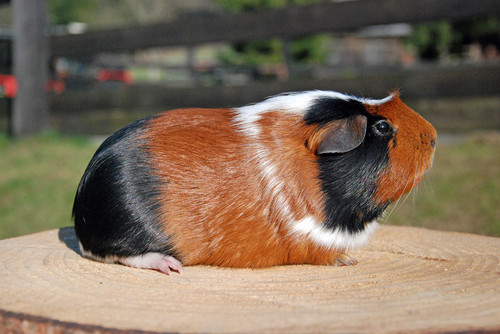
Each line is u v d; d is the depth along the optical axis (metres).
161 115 0.83
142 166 0.80
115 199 0.79
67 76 3.67
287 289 0.75
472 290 0.75
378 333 0.68
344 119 0.80
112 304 0.72
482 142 1.80
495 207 1.31
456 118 1.95
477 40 4.71
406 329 0.68
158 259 0.79
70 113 2.45
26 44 2.31
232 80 4.59
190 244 0.80
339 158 0.80
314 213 0.80
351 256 0.83
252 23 2.00
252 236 0.80
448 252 0.85
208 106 2.14
